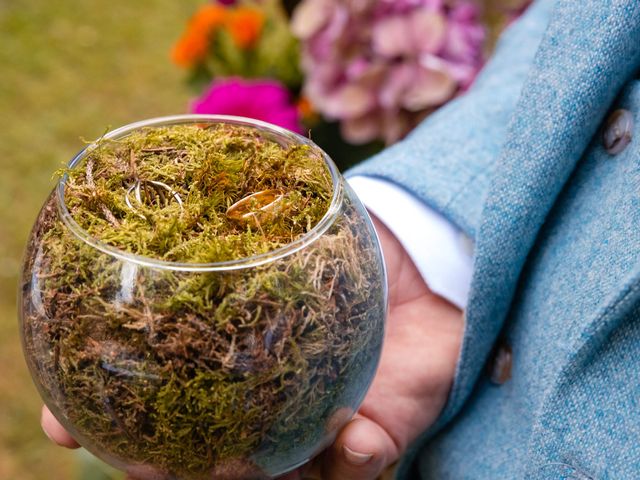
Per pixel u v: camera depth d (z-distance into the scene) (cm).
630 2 38
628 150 39
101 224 33
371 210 45
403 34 74
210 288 30
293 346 31
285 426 32
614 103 41
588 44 39
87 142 36
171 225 32
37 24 180
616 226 38
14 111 153
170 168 35
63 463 96
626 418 35
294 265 31
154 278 30
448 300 45
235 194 35
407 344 45
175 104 156
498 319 43
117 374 31
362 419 41
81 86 161
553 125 40
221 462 33
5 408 102
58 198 33
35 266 33
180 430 31
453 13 76
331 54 76
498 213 41
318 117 84
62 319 32
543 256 42
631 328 36
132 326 30
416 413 44
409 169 45
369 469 40
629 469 35
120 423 32
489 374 45
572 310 39
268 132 38
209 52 93
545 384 39
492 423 44
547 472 37
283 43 89
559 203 43
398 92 75
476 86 53
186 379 31
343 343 32
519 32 53
